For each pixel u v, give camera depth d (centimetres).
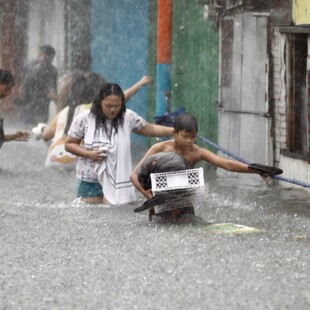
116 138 2445
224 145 3056
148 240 1973
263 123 2914
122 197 2445
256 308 1493
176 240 1967
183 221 2148
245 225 2184
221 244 1927
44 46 4322
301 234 2056
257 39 2908
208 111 3256
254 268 1727
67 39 4378
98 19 4112
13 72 4781
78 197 2484
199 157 2145
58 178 2984
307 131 2753
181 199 2139
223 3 3028
